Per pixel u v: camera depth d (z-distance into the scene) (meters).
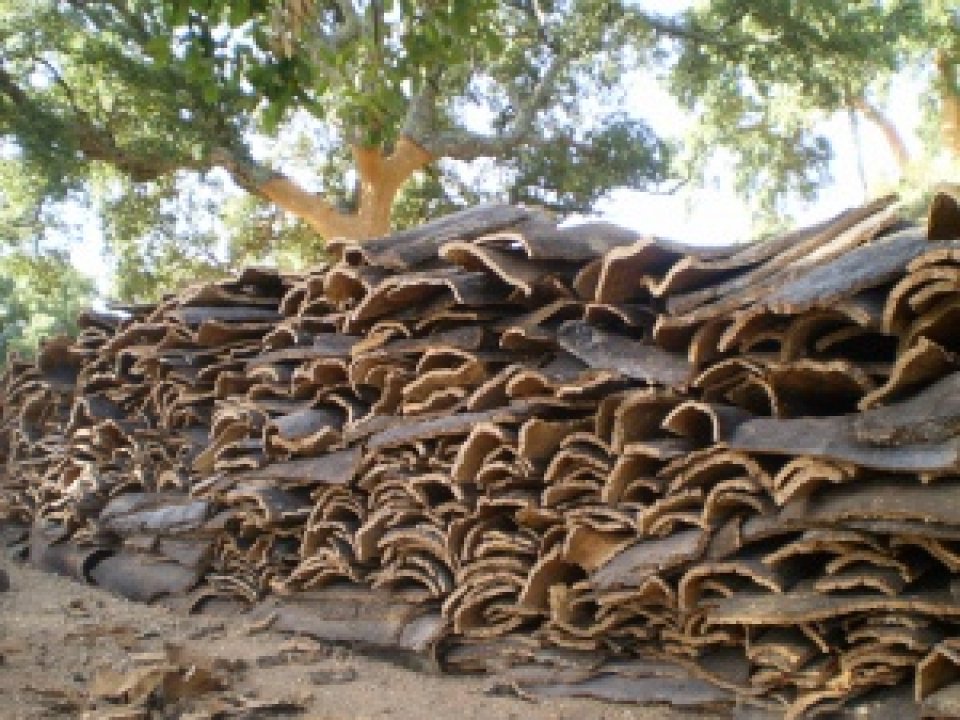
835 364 3.08
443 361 4.41
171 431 6.16
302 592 5.15
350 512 4.92
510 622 4.23
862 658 3.13
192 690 3.96
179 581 5.85
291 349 5.13
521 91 21.34
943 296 2.82
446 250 4.08
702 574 3.47
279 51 5.59
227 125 16.97
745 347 3.36
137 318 6.55
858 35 19.34
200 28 5.57
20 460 7.95
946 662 2.97
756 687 3.46
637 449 3.60
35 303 30.86
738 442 3.27
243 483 5.34
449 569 4.47
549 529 4.02
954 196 2.77
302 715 3.86
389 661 4.67
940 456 2.71
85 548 6.84
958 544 2.94
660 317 3.54
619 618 3.83
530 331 4.00
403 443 4.45
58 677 4.22
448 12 6.55
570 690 4.00
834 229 3.46
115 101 16.80
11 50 15.97
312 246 22.25
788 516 3.19
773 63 20.03
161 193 20.48
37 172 15.63
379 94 6.46
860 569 3.14
